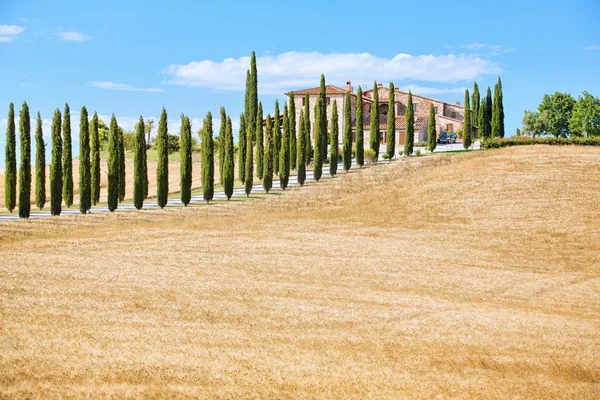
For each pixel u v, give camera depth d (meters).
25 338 25.80
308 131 84.12
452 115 125.06
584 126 121.38
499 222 54.94
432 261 43.81
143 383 22.19
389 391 22.28
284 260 42.66
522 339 27.88
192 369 23.42
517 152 77.75
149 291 33.75
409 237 51.34
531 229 52.59
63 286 34.06
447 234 52.22
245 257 43.22
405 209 60.31
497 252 46.91
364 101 110.69
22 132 59.97
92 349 24.95
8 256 41.94
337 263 42.34
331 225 55.53
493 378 23.64
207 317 29.77
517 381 23.44
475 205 59.62
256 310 31.17
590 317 32.50
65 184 63.94
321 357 25.08
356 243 48.66
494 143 85.88
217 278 37.31
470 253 46.47
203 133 66.50
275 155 82.06
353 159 90.62
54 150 60.34
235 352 25.28
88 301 31.45
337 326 29.14
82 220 56.12
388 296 34.91
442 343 27.06
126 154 119.19
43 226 53.50
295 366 24.03
